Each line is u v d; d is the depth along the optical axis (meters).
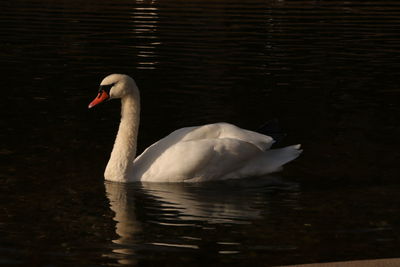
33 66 19.22
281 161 12.48
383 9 31.06
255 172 12.38
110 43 22.27
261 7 30.27
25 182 11.30
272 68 19.67
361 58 21.17
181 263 8.41
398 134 14.20
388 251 8.80
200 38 23.36
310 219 9.99
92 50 21.27
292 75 19.00
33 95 16.55
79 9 28.34
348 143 13.65
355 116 15.43
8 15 26.59
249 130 13.34
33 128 14.18
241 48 22.09
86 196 10.88
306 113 15.61
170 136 12.60
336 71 19.53
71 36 23.17
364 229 9.57
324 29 25.67
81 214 10.08
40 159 12.43
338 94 17.22
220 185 11.85
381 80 18.64
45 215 9.95
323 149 13.32
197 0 31.44
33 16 26.53
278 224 9.79
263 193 11.30
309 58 21.02
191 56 20.80
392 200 10.78
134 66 19.45
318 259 8.55
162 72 18.91
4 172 11.70
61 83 17.64
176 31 24.39
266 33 24.61
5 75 18.19
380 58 21.22
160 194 11.23
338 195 11.05
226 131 12.59
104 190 11.23
